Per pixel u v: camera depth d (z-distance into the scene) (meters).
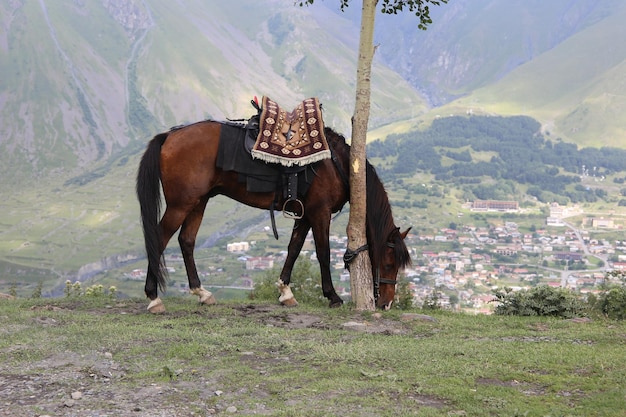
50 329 7.32
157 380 5.70
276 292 11.78
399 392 5.41
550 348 6.95
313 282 12.49
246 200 8.77
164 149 8.40
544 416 4.80
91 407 5.04
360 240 9.36
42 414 4.88
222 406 5.14
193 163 8.37
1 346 6.59
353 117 9.23
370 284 9.41
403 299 11.05
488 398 5.25
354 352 6.57
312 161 8.57
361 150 9.16
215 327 7.80
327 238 9.12
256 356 6.50
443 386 5.56
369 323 8.41
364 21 9.20
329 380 5.69
